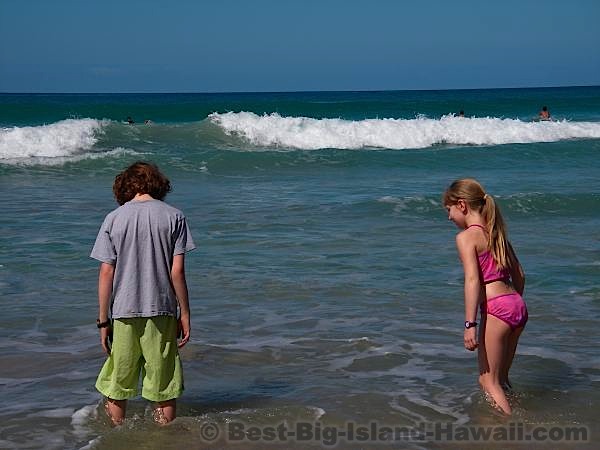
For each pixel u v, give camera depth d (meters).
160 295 6.40
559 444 6.49
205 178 25.95
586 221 18.12
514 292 7.14
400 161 30.80
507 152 33.66
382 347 9.06
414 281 12.20
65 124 34.53
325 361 8.61
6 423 6.88
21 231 15.95
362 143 36.94
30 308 10.59
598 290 11.70
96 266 13.08
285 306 10.79
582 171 28.89
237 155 29.47
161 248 6.41
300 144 36.50
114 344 6.46
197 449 6.35
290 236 15.75
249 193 22.14
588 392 7.68
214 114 37.53
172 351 6.56
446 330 9.73
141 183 6.63
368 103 68.75
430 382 7.95
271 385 7.88
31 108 52.09
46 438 6.58
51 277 12.30
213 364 8.49
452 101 75.88
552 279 12.36
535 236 16.17
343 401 7.44
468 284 6.89
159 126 36.47
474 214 7.13
